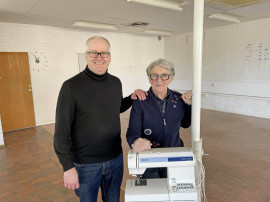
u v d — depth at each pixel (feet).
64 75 20.47
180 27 21.30
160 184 3.81
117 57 24.61
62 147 4.46
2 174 10.20
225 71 22.12
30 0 11.66
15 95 17.71
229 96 22.13
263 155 11.49
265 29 18.44
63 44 20.04
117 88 5.22
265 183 8.75
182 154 3.64
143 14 15.43
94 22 18.38
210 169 10.03
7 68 17.07
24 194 8.52
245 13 16.30
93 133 4.76
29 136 16.16
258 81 19.57
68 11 14.16
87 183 4.91
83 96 4.62
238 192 8.16
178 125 5.08
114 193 5.48
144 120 4.98
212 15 16.28
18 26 17.40
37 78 18.86
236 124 17.81
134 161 3.61
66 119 4.47
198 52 3.61
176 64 27.45
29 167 10.90
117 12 14.73
